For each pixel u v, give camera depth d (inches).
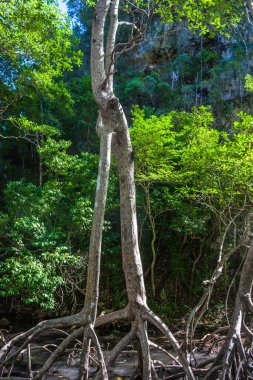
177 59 1009.5
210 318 647.1
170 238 690.2
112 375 385.7
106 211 633.6
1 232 567.8
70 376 382.3
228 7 398.6
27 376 365.1
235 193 493.0
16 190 615.2
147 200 601.0
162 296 687.7
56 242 591.2
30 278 477.1
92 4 401.1
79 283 608.7
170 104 909.2
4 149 909.2
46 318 652.7
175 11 408.8
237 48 932.0
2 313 676.7
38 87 600.1
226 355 298.0
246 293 326.0
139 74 1026.7
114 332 594.6
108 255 663.8
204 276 690.8
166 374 355.6
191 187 565.0
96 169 668.7
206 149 499.2
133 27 323.9
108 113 308.0
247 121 497.4
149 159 543.5
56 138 908.0
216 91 889.5
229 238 658.8
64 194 629.9
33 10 455.8
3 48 497.7
